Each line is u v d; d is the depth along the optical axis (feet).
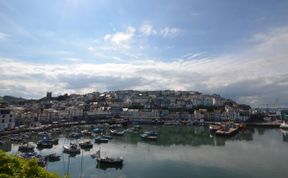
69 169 304.09
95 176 279.49
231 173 299.99
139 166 328.70
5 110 649.20
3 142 462.60
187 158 382.22
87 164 330.13
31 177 61.41
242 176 287.89
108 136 599.98
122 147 478.18
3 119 635.25
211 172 303.07
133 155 401.90
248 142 571.69
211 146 507.71
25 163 63.67
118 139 588.50
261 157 392.27
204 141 583.58
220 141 586.45
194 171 307.37
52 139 486.79
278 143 555.28
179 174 294.05
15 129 607.78
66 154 388.98
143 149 459.73
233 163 350.02
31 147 407.85
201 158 382.42
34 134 576.20
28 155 326.24
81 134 599.98
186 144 532.73
